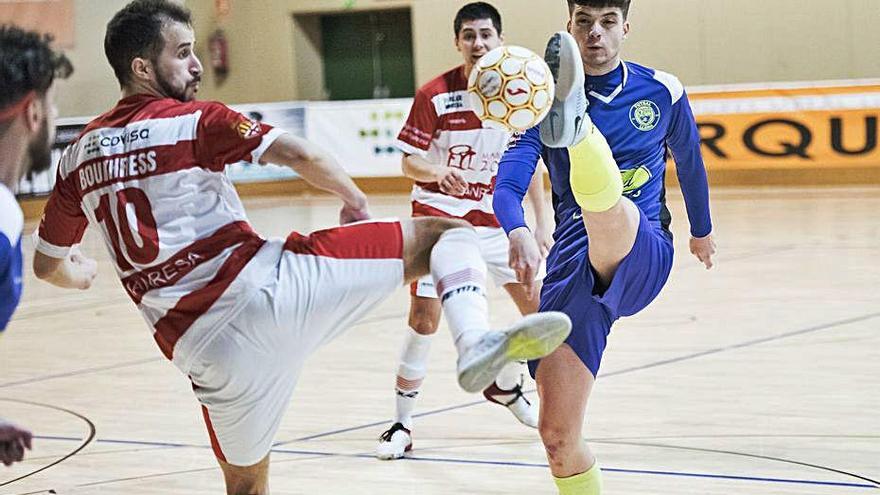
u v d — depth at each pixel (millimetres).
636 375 6000
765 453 4469
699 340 6812
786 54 16234
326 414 5527
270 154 2873
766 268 9336
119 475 4637
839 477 4113
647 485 4133
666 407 5293
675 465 4367
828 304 7707
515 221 3404
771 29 16266
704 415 5117
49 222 3195
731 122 15242
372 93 19562
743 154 15227
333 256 2883
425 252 2932
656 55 16953
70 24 17391
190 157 2887
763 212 12961
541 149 3605
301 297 2844
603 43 3516
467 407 5562
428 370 6430
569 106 2828
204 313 2852
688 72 16812
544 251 5016
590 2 3512
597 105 3551
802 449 4504
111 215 2936
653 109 3561
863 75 15844
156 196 2887
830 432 4730
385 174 17109
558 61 2799
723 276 9109
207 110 2916
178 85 3057
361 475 4484
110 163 2932
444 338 7379
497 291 9188
